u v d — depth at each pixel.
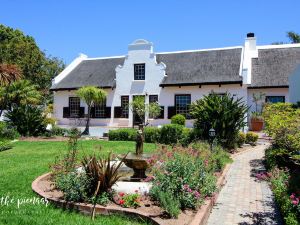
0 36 48.09
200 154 11.87
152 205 7.80
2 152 16.22
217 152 15.22
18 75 24.38
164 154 10.51
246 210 8.77
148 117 28.98
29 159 13.97
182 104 28.70
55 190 8.77
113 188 8.73
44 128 25.30
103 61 35.06
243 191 10.79
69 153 10.33
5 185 9.30
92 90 27.34
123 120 30.41
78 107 32.53
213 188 9.28
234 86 27.11
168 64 30.98
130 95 30.45
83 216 7.20
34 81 45.41
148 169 11.03
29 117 24.27
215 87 27.62
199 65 29.66
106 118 31.14
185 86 28.48
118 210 7.25
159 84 29.22
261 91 26.81
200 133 18.45
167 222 6.75
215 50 30.73
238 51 29.86
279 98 26.41
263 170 14.04
